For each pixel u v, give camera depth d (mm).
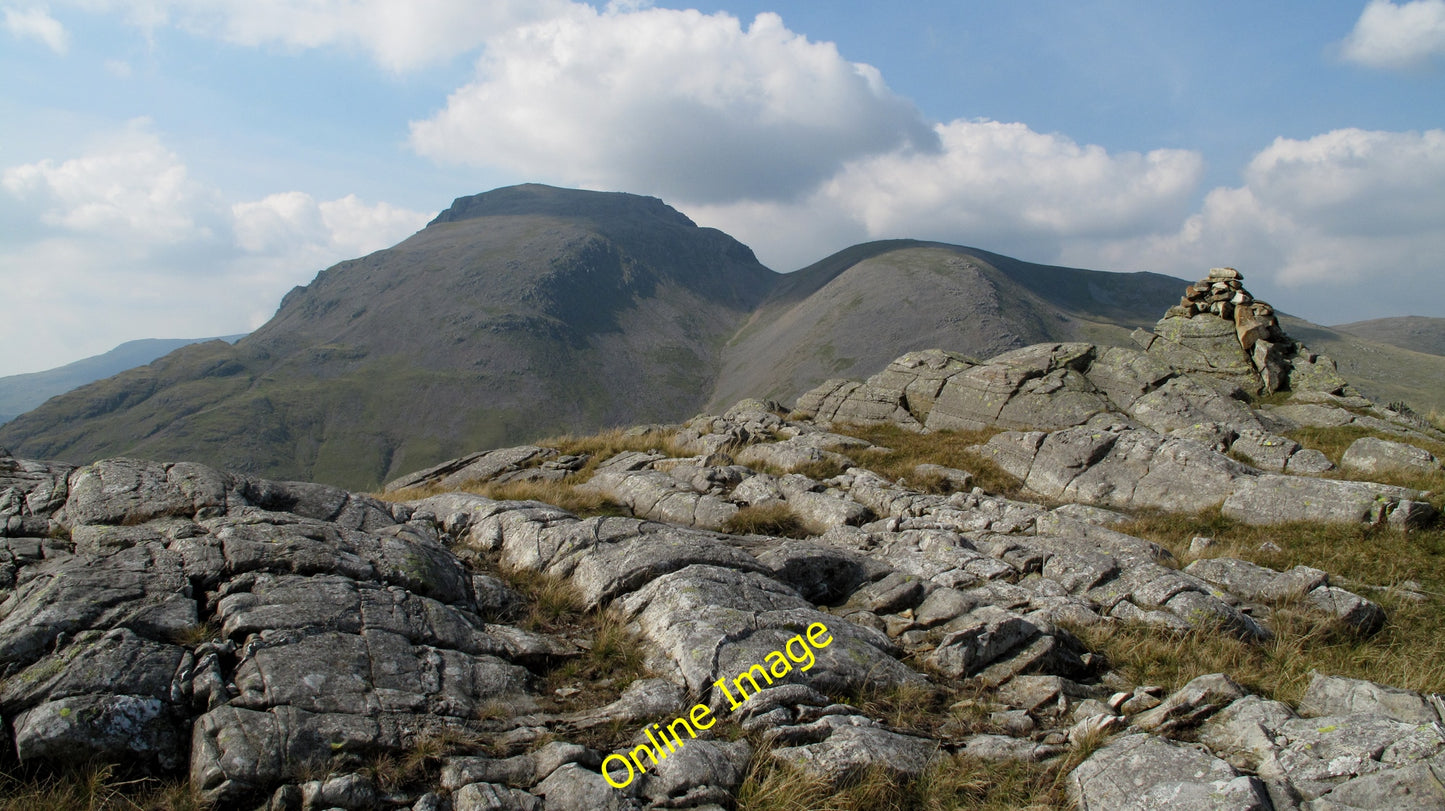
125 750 4719
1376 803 4344
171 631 5531
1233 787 4547
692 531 7793
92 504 6613
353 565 6379
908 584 7121
